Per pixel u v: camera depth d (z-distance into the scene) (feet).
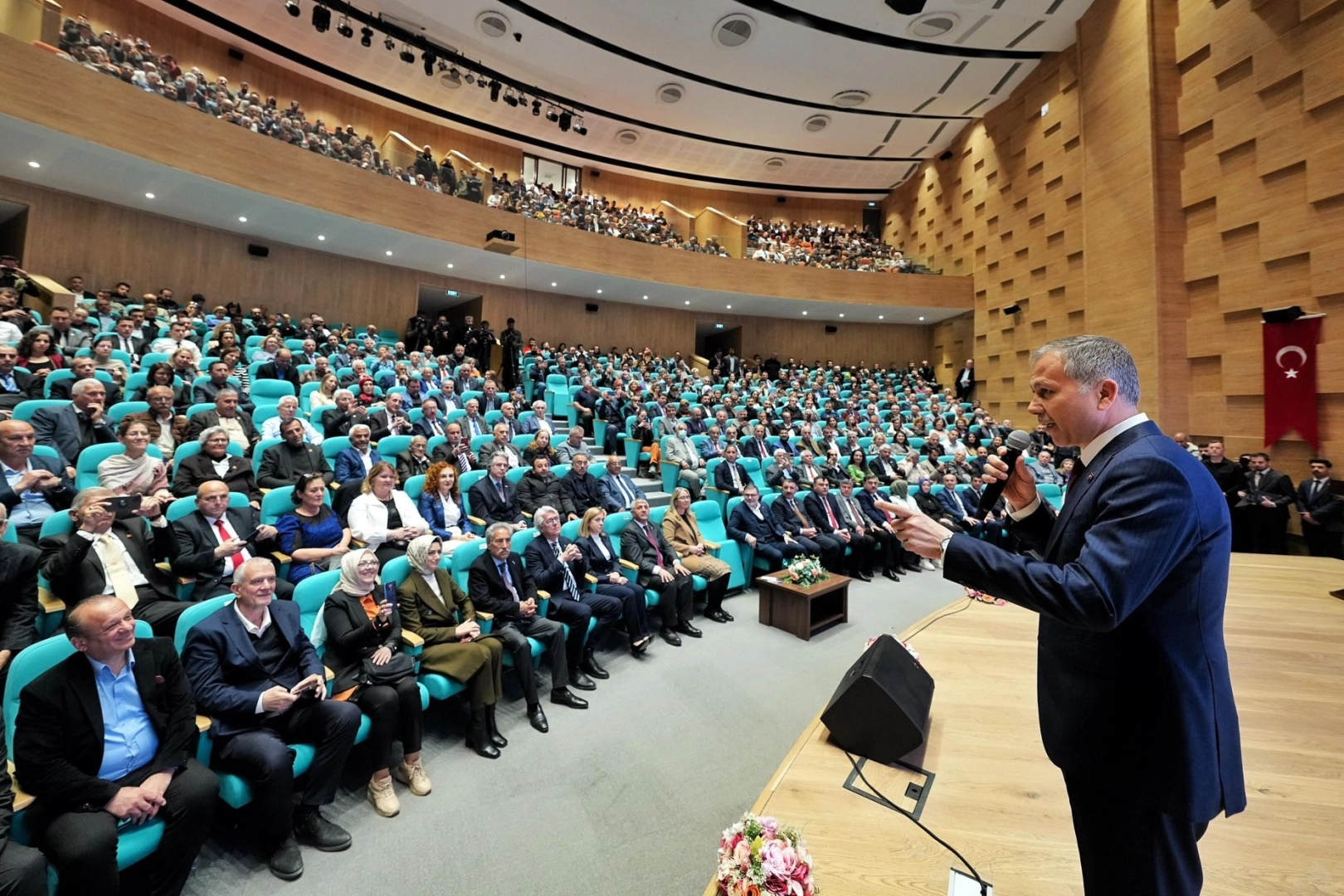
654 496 19.34
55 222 22.53
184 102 21.03
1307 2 17.93
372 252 29.58
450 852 5.98
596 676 10.00
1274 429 18.67
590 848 6.05
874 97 33.91
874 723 5.47
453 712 8.86
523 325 36.58
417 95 34.47
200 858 5.86
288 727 6.34
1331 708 6.15
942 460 24.30
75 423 11.11
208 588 8.77
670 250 35.47
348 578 7.80
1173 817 2.70
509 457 16.29
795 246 40.73
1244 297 19.85
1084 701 2.87
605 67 31.40
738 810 6.67
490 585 9.47
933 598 14.92
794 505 16.44
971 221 37.17
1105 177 24.77
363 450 13.75
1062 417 3.20
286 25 28.66
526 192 32.68
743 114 36.01
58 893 4.68
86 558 7.55
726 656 10.98
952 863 4.17
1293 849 4.20
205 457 11.46
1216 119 20.66
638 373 33.53
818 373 39.27
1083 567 2.58
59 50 18.17
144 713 5.53
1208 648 2.65
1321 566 12.37
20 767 4.81
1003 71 31.09
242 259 27.20
